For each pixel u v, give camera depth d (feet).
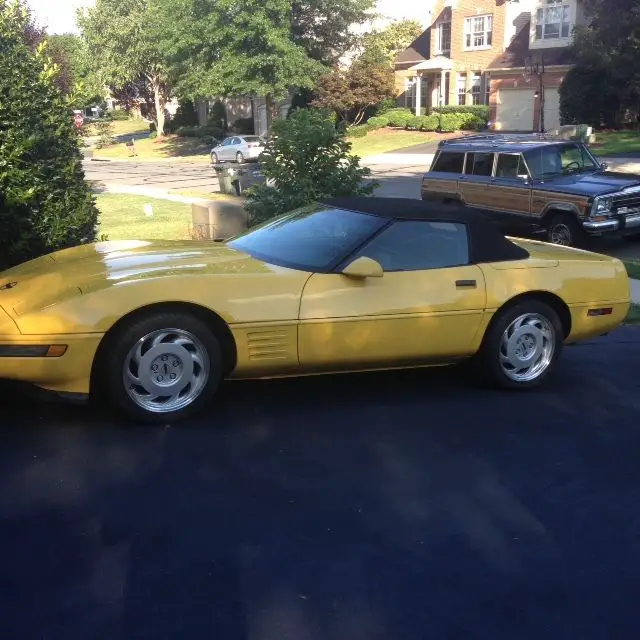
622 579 10.28
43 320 13.64
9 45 22.75
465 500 12.40
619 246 41.70
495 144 43.62
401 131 142.00
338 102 134.62
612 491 12.92
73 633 8.73
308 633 8.89
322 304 15.49
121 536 10.91
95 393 15.92
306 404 16.62
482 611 9.46
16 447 13.80
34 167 22.30
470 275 17.03
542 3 129.18
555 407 17.03
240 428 15.06
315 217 18.26
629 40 104.01
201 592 9.62
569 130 103.81
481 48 140.15
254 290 15.15
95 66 158.81
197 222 38.88
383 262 16.42
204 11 121.08
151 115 201.46
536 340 18.03
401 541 11.05
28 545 10.59
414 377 18.92
